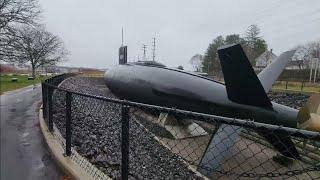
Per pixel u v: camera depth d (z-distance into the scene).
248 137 10.13
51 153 7.20
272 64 12.29
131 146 9.39
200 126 13.28
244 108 10.22
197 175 7.64
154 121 13.36
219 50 8.89
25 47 44.41
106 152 8.18
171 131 12.21
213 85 11.87
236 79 9.20
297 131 2.30
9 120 12.11
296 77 54.94
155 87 13.73
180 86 12.66
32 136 9.23
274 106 9.85
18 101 20.11
